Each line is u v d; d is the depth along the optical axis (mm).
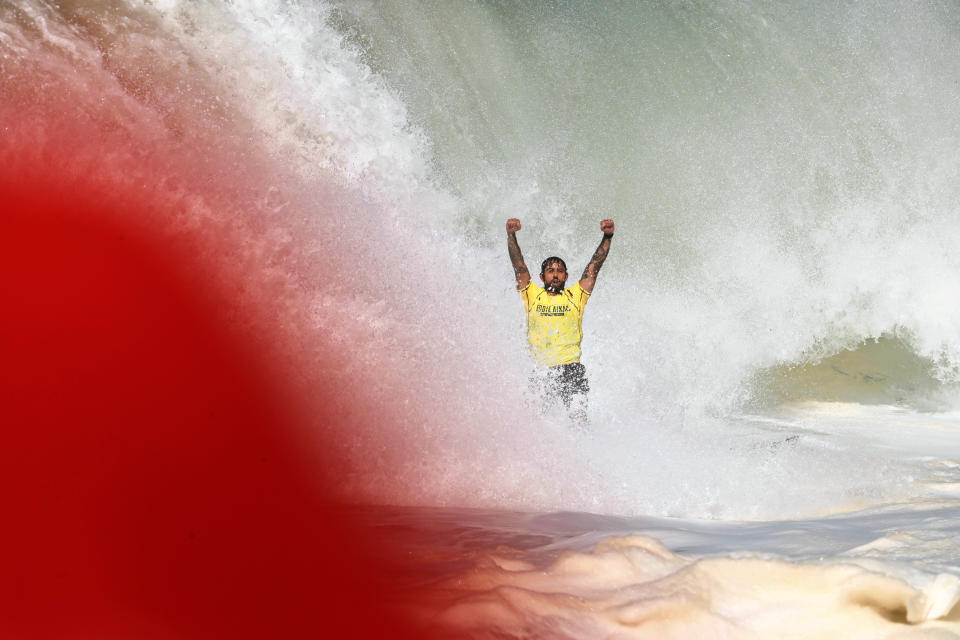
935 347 41125
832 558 13617
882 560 12977
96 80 27953
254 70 32156
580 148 44312
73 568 11633
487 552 14469
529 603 11398
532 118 44031
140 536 13125
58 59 27922
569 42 46812
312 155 32312
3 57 27078
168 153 27812
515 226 29094
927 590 11891
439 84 42969
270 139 31328
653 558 13445
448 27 44406
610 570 12984
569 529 17516
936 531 16375
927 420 35562
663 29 47250
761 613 11750
